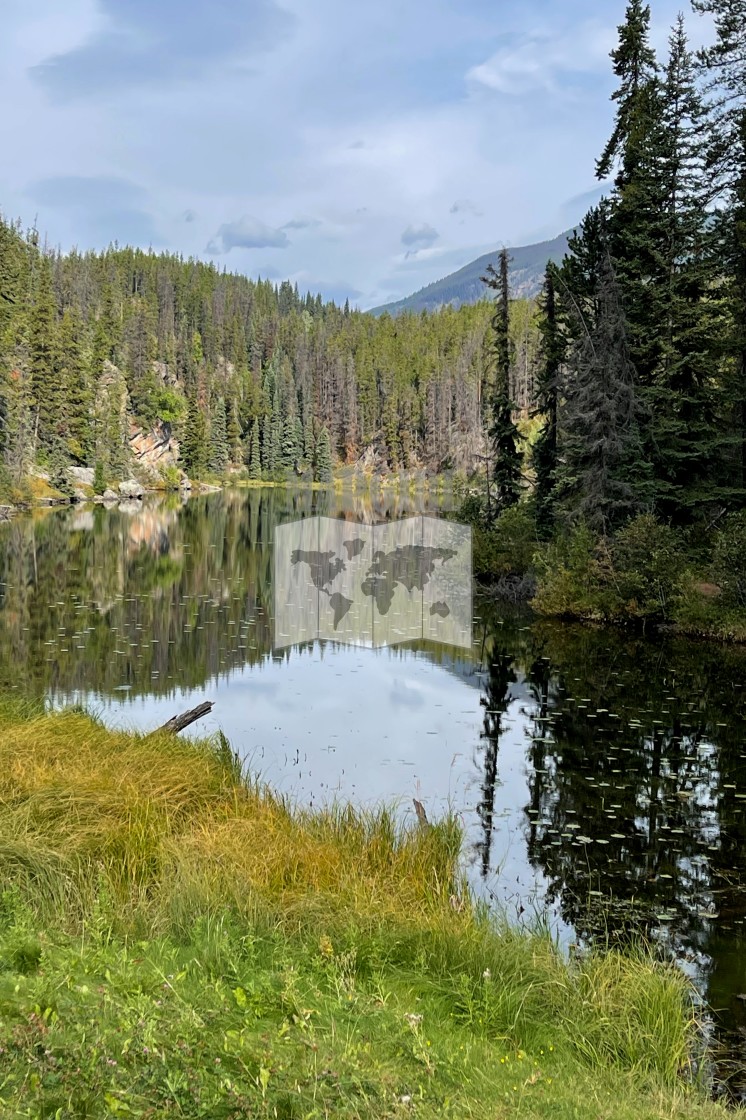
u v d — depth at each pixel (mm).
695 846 8359
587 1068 4262
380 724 12445
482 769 10500
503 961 5188
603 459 22703
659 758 11016
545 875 7672
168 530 43438
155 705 13133
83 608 21172
